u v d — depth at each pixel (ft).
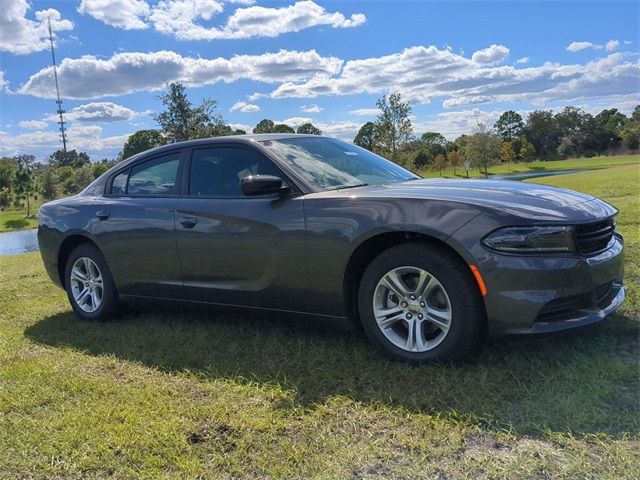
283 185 12.83
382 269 11.39
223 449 8.63
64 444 8.98
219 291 13.74
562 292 10.08
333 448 8.46
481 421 8.87
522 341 10.40
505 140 332.39
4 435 9.48
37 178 242.78
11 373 12.45
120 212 15.66
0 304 20.81
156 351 13.53
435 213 10.76
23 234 142.82
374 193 11.82
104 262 16.42
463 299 10.51
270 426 9.25
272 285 12.73
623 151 329.72
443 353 10.82
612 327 12.35
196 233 13.87
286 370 11.65
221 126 90.58
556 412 8.91
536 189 11.98
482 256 10.19
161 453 8.59
